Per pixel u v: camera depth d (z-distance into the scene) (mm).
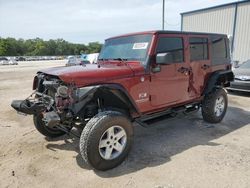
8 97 9367
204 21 18531
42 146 4465
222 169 3559
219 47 5750
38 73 4129
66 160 3922
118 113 3643
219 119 5711
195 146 4414
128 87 3824
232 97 8930
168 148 4348
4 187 3189
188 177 3369
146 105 4152
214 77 5492
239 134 5016
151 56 4082
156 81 4219
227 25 16875
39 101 3760
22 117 6379
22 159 3963
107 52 4910
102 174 3490
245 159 3859
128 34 4613
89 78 3453
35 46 122688
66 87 3387
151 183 3246
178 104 4828
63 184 3260
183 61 4738
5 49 104438
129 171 3562
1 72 23656
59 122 3494
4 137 4930
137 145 4500
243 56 16078
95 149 3363
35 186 3215
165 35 4328
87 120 3924
